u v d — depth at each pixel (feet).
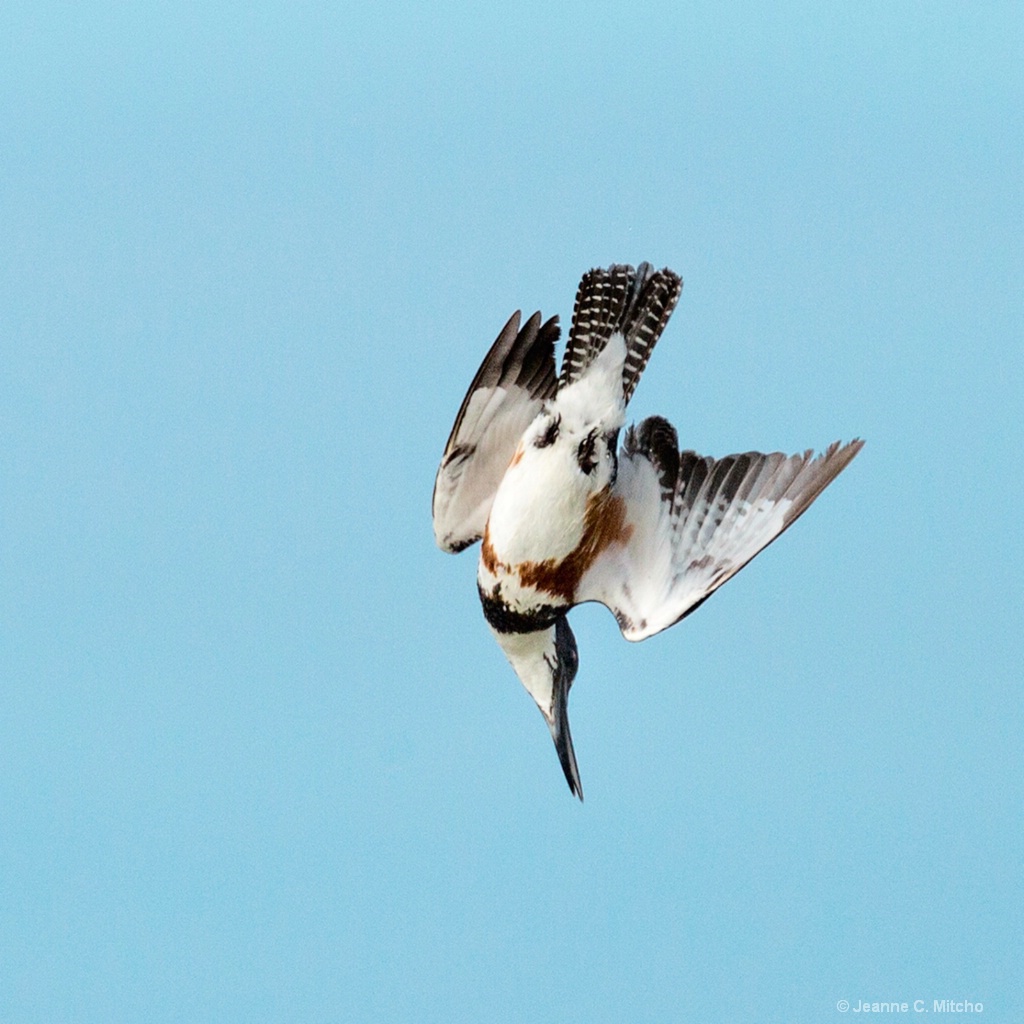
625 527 45.01
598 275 43.91
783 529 42.98
